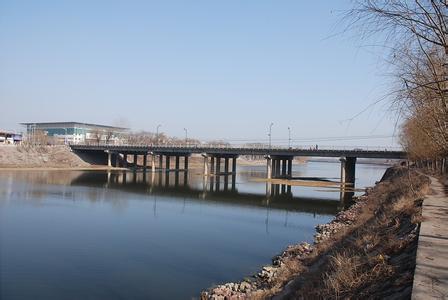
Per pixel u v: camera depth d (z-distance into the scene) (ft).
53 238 105.50
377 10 24.23
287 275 62.80
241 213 161.89
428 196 78.95
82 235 110.22
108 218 139.23
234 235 115.65
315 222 142.00
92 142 520.42
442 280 27.94
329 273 44.32
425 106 36.83
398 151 269.03
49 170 360.07
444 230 45.24
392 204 81.71
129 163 482.69
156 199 199.72
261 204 190.19
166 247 98.89
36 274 75.36
